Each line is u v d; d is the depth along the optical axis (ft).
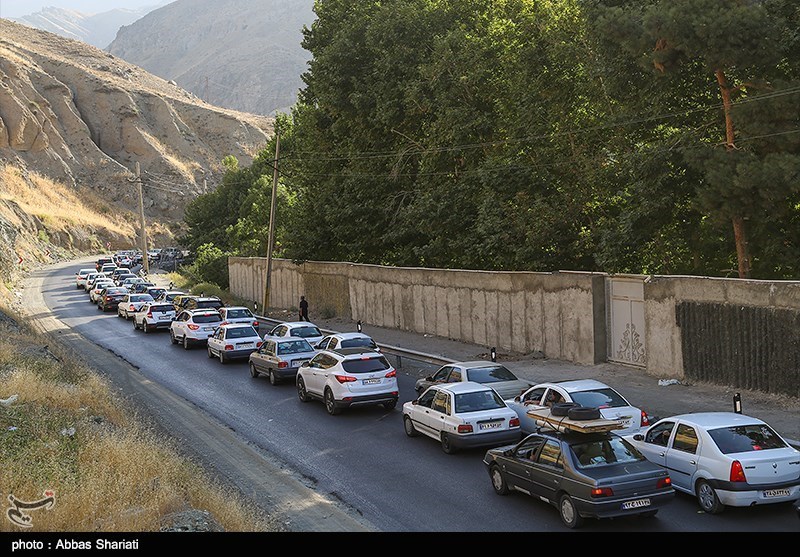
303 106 164.35
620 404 54.08
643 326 79.71
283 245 177.17
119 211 418.31
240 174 266.77
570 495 39.40
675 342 74.28
